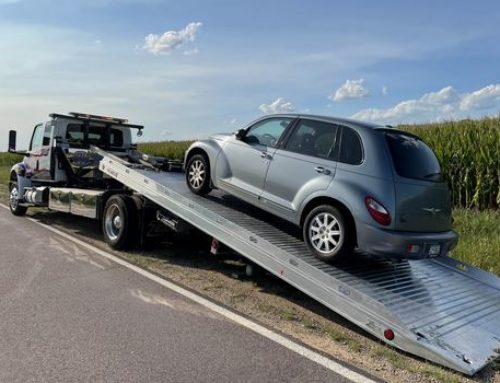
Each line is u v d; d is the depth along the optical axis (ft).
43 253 27.89
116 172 31.71
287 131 22.22
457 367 14.80
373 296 17.76
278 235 22.09
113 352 15.12
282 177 21.54
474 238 31.07
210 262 27.35
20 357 14.52
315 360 15.31
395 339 16.17
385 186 18.60
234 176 23.93
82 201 32.91
